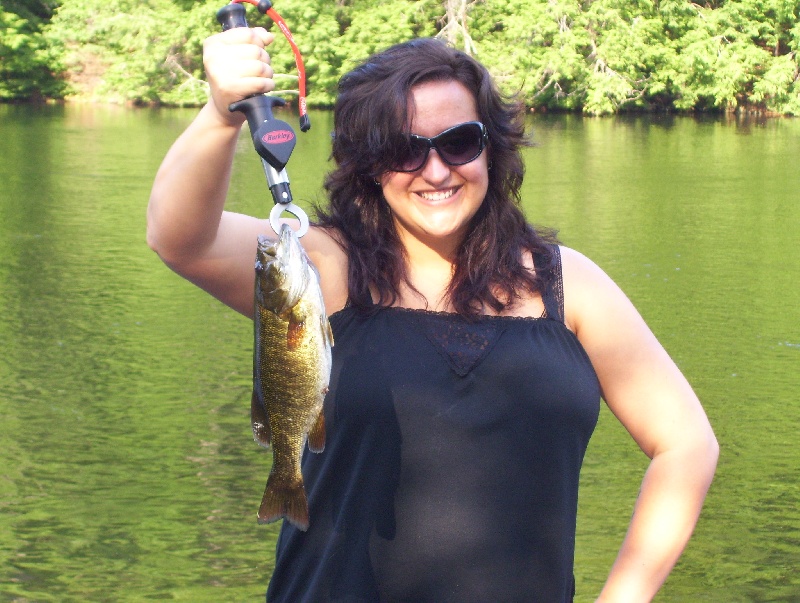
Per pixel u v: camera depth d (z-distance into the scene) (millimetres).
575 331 2275
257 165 23625
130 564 5590
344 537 2143
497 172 2303
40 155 25641
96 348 9789
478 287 2188
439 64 2176
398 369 2135
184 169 1997
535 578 2135
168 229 2066
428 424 2111
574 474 2201
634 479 6805
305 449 2260
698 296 12406
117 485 6652
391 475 2123
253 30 1937
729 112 43438
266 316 1917
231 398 8461
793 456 7387
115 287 12297
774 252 15227
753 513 6465
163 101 40844
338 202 2311
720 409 8375
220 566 5648
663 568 2199
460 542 2102
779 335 10648
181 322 10805
